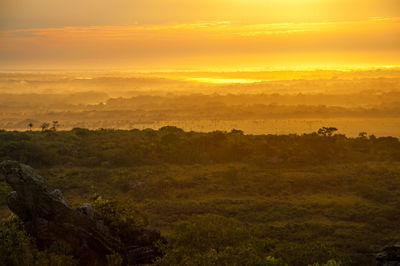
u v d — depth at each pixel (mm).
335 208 73375
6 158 96312
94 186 86938
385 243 57656
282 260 27938
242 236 32344
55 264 26219
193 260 27203
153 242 33438
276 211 72938
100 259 30703
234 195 83562
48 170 94625
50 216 29875
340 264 28547
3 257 25328
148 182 88500
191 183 88938
